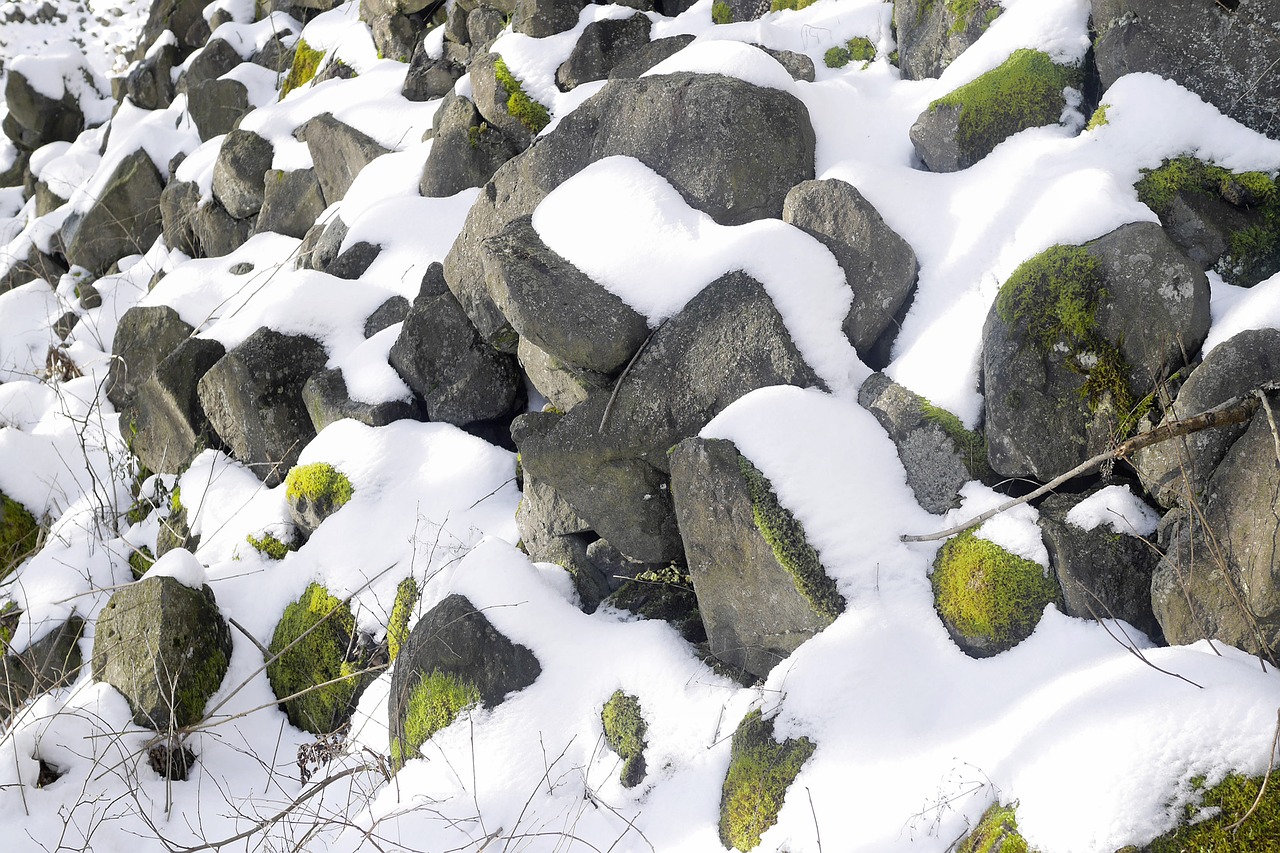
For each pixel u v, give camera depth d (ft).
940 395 11.79
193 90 29.78
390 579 14.90
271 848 11.76
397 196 20.20
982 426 11.53
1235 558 9.24
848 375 12.51
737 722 10.85
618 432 13.01
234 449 18.95
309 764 13.74
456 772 11.69
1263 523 8.99
